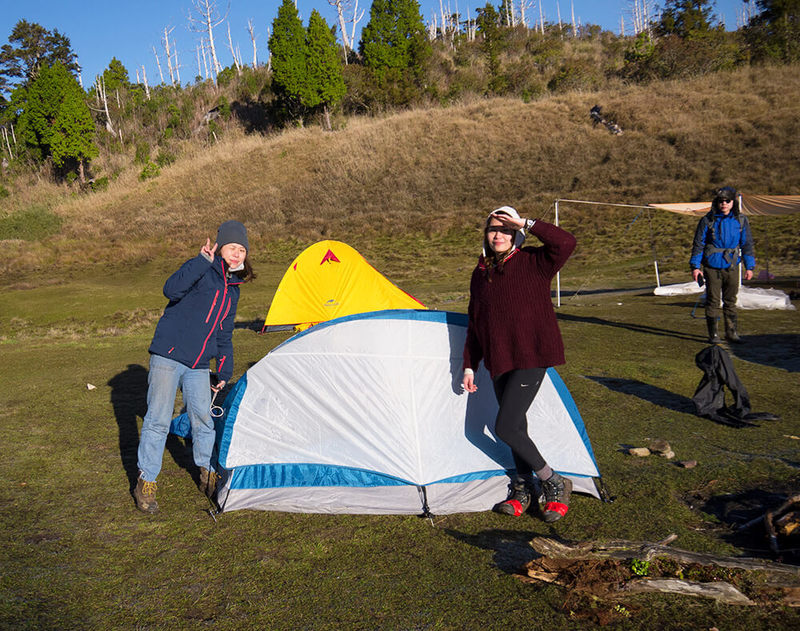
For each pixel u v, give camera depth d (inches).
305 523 136.4
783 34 1715.1
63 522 137.9
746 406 200.1
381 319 153.5
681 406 215.6
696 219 909.2
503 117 1541.6
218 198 1439.5
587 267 786.2
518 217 122.9
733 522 129.3
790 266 647.8
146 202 1488.7
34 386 295.1
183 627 97.6
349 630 96.1
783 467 155.6
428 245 1003.9
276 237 1131.9
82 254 1098.7
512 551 121.3
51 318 635.5
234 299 151.7
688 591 100.6
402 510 141.2
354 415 151.7
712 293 307.6
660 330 358.0
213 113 2009.1
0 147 2049.7
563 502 134.1
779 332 332.8
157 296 745.0
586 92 1716.3
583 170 1210.0
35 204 1546.5
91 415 234.1
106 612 101.8
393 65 1953.7
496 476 148.4
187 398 148.4
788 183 967.0
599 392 235.0
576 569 108.4
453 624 97.0
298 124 1769.2
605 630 93.8
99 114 2101.4
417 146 1472.7
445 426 149.8
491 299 129.5
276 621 99.0
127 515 142.0
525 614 99.1
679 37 1940.2
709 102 1416.1
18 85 2197.3
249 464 152.6
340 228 1139.3
